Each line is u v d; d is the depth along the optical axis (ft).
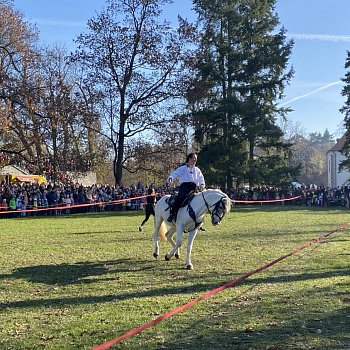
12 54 142.61
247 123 175.52
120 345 24.36
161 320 27.04
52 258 52.42
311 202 168.14
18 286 38.78
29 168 147.54
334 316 28.84
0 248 60.39
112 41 162.20
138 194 149.79
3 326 27.89
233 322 27.86
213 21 180.86
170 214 47.47
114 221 103.65
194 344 24.36
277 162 181.27
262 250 57.11
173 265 47.60
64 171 149.38
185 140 171.63
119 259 51.44
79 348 24.17
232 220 102.83
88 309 31.60
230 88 180.96
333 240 66.85
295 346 23.81
